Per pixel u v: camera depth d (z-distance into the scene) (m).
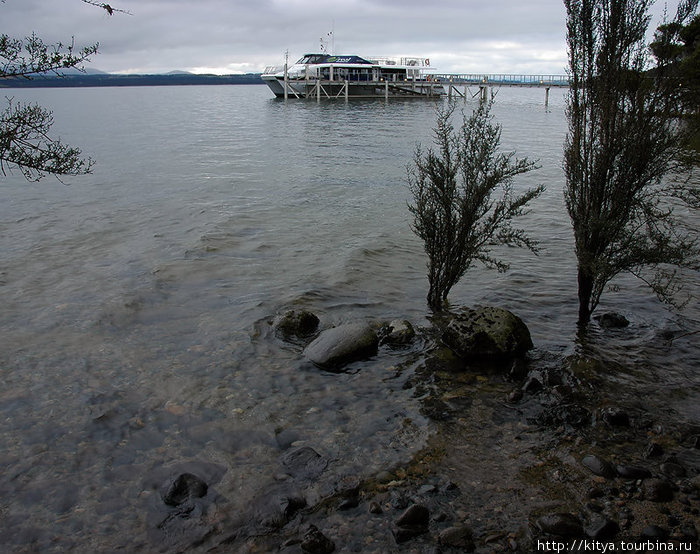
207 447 4.65
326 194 17.22
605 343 6.64
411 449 4.60
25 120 4.51
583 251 6.85
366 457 4.49
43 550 3.55
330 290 8.62
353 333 6.52
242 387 5.69
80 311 7.73
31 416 5.11
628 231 6.93
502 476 4.21
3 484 4.18
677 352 6.36
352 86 88.50
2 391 5.56
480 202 7.49
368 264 9.99
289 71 91.00
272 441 4.74
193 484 4.09
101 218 13.73
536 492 4.01
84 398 5.43
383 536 3.61
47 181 19.38
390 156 27.41
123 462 4.45
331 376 5.96
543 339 6.81
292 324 7.10
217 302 8.11
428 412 5.20
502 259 10.30
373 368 6.16
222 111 70.25
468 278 9.26
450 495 3.99
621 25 6.24
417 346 6.71
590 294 7.16
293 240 11.64
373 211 14.73
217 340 6.82
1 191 17.38
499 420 5.03
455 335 6.46
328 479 4.20
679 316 7.44
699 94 6.25
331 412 5.22
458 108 67.88
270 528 3.71
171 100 117.44
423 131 42.00
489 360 6.25
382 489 4.08
